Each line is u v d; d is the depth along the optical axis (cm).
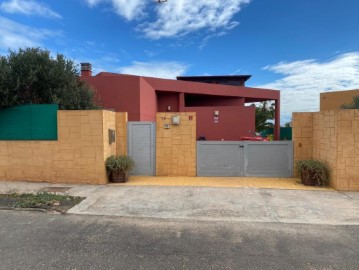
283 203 688
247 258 416
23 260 406
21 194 751
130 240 480
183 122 990
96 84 1600
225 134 2136
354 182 796
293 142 963
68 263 398
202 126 2147
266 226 548
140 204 685
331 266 392
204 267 389
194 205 677
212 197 741
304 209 645
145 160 1006
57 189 820
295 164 958
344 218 589
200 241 477
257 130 3506
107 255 423
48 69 1100
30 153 915
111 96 1599
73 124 895
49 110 905
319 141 902
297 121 959
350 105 1048
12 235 499
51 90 1117
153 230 527
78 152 895
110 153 942
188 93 2247
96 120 886
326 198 728
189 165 991
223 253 432
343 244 465
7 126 927
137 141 1003
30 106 913
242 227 543
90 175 891
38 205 661
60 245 457
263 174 974
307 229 532
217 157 985
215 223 564
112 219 587
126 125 1001
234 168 982
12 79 992
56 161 904
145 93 1734
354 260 410
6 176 928
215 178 962
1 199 708
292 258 416
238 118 2139
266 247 454
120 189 824
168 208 656
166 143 996
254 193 776
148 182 908
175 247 452
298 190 807
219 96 2489
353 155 796
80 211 635
